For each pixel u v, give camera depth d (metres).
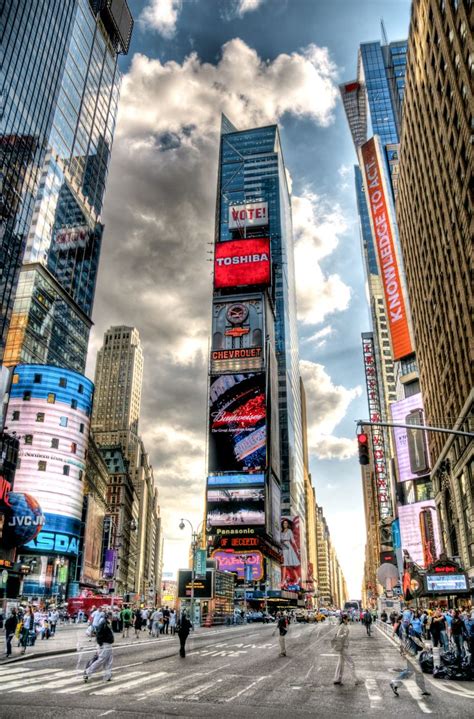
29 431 88.75
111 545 133.88
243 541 119.12
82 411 95.75
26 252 120.75
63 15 124.31
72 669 19.25
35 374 92.25
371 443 180.62
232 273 150.00
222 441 127.88
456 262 51.06
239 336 140.25
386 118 198.75
